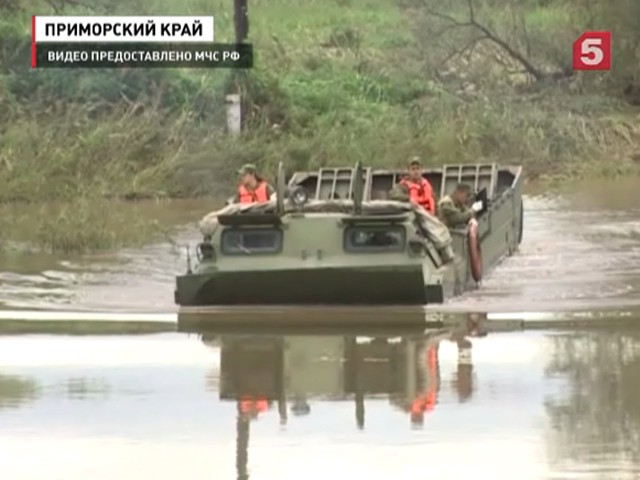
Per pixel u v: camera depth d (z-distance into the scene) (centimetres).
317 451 3703
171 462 3609
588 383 4397
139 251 7481
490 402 4184
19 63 11581
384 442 3769
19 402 4231
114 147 10469
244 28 11712
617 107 12475
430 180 7600
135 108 11031
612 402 4156
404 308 5741
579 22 13238
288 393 4344
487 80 12900
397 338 5153
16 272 6806
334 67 13050
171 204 9681
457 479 3441
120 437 3847
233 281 5697
